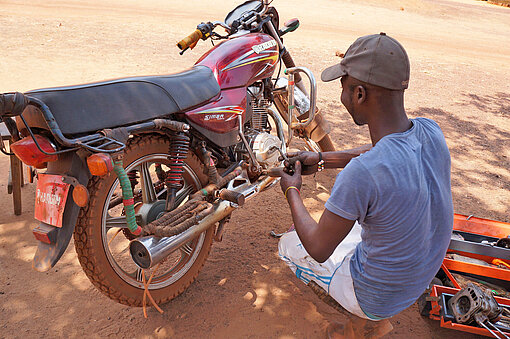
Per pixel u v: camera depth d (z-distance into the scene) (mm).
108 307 2582
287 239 2430
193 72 2578
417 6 19953
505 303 2490
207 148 2725
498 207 4004
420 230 1709
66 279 2781
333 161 2402
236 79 2781
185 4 13969
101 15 11383
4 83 6031
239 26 3086
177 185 2395
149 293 2357
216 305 2645
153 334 2402
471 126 6148
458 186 4363
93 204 2074
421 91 7785
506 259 2785
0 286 2672
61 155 1991
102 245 2156
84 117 1932
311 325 2539
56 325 2422
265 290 2797
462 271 2740
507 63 11094
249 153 2852
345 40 11336
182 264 2660
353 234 2301
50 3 12219
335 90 7293
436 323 2609
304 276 2330
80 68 6980
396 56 1566
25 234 3172
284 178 2068
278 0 16875
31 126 1924
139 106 2141
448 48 12305
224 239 3281
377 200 1606
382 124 1675
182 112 2443
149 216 2494
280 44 3291
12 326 2387
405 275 1814
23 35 8742
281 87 3381
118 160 1972
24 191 3715
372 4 18922
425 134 1736
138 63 7527
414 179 1628
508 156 5195
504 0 25969
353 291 2027
